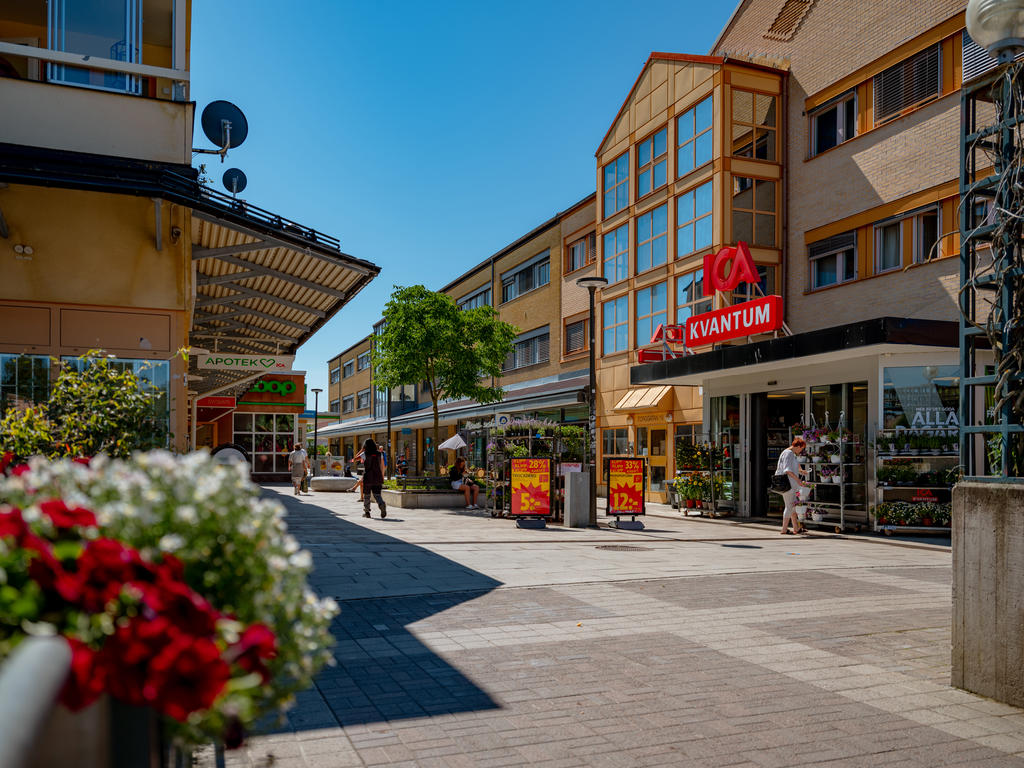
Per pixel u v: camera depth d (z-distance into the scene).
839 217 19.38
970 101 5.37
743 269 18.72
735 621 6.75
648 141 24.80
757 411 18.47
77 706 1.29
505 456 17.16
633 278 25.44
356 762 3.69
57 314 8.73
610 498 15.25
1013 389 4.93
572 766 3.69
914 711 4.52
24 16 9.14
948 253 16.38
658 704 4.58
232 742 2.02
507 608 7.20
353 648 5.76
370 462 16.33
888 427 14.56
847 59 19.34
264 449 35.19
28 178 8.16
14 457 4.71
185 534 1.82
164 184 8.59
